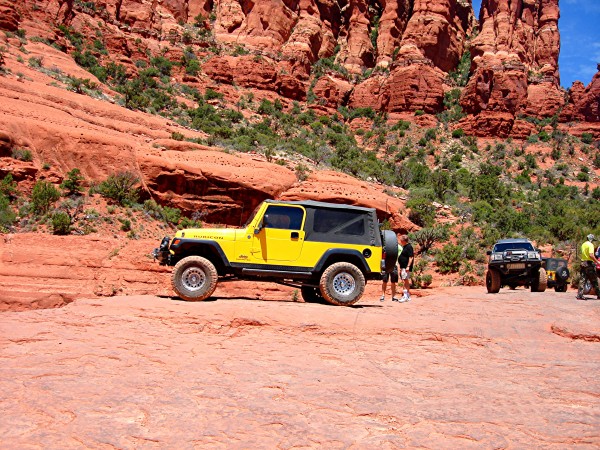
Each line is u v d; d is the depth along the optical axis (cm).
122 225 3086
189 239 931
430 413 417
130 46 7188
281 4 9025
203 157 3981
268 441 362
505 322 782
